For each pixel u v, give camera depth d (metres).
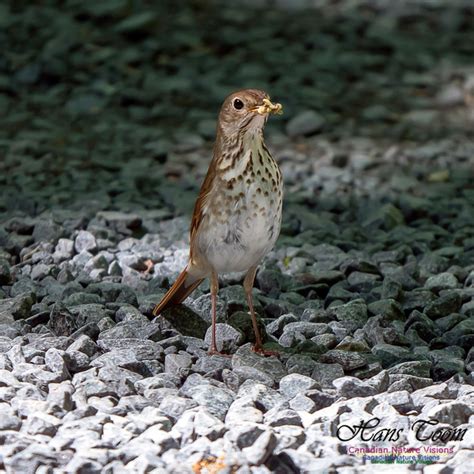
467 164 17.23
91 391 9.09
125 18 23.39
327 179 16.39
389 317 11.34
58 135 18.03
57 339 10.14
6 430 8.35
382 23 24.19
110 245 13.27
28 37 22.20
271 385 9.55
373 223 14.54
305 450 8.14
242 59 21.70
